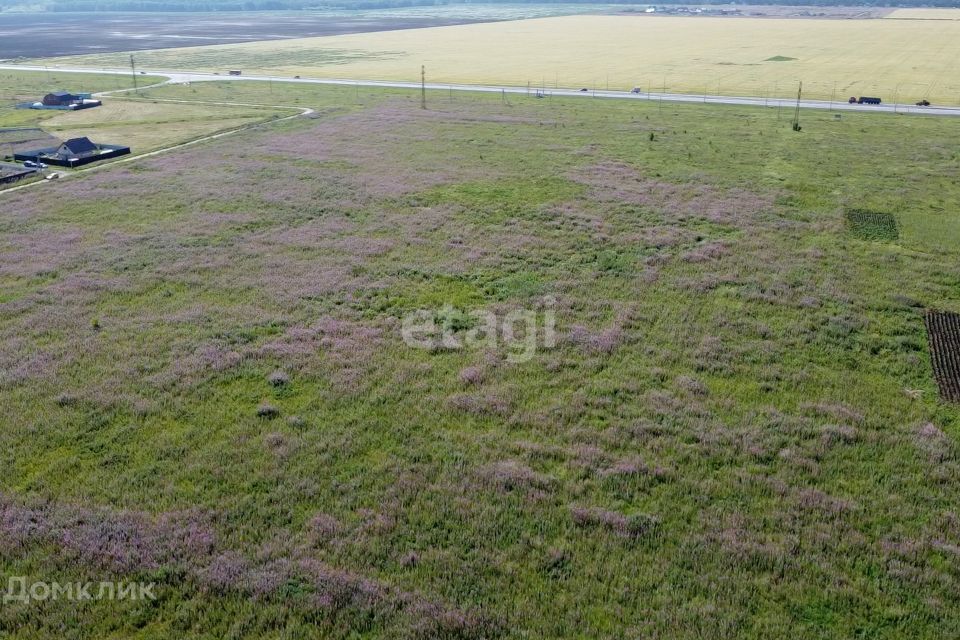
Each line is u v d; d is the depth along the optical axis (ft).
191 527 58.90
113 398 76.95
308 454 68.74
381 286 107.65
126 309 98.53
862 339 92.22
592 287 108.06
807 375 83.76
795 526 59.88
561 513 61.31
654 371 84.12
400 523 59.98
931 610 51.80
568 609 51.67
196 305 99.96
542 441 71.36
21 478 64.85
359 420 74.28
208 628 50.08
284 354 86.94
